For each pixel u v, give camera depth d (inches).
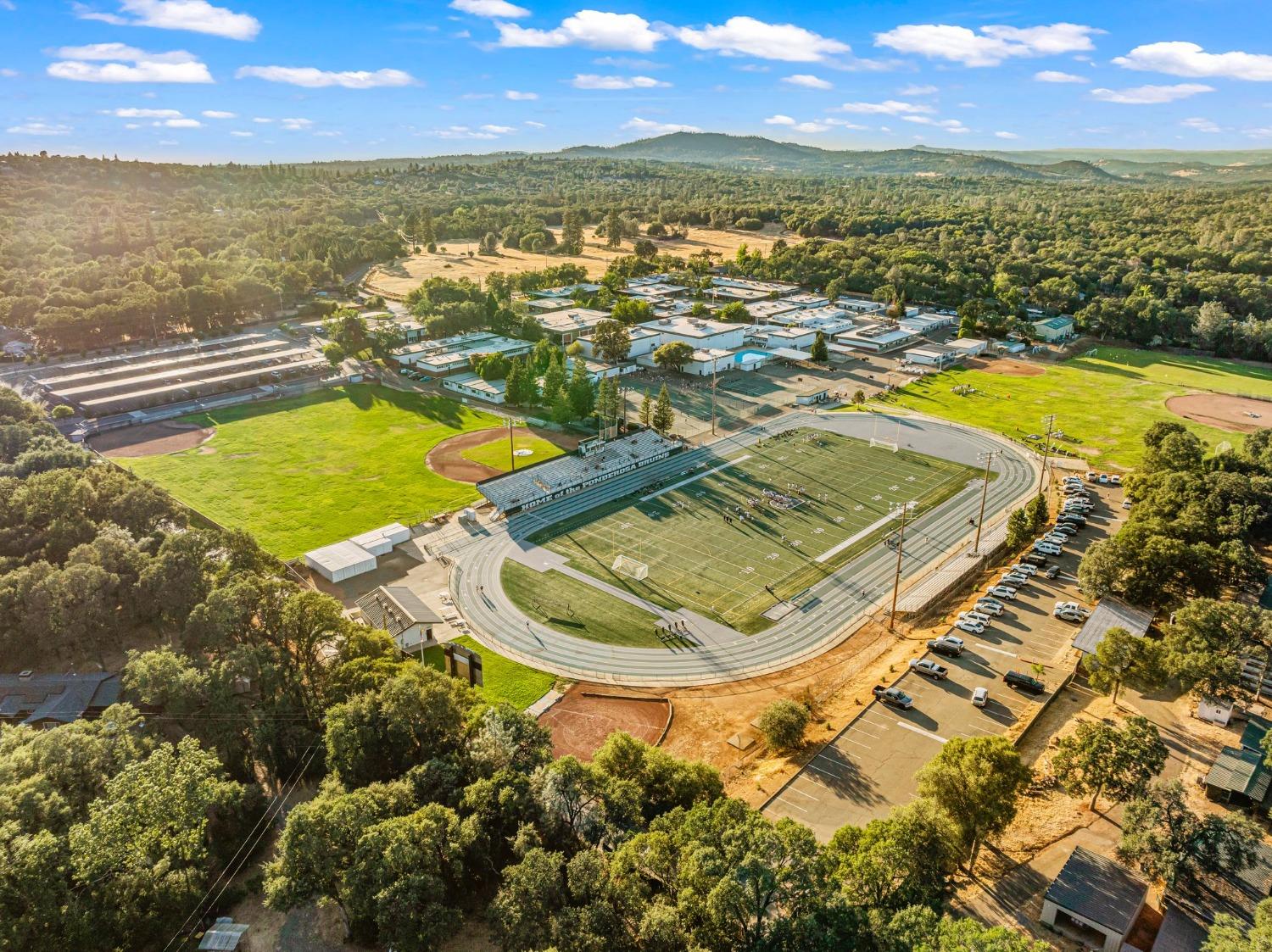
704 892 2568.9
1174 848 2925.7
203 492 7170.3
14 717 4247.0
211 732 3831.2
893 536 6501.0
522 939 2635.3
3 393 7691.9
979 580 5890.8
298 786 3814.0
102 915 2878.9
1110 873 2947.8
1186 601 5142.7
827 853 2783.0
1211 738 3964.1
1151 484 6653.5
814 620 5334.6
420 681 3737.7
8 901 2790.4
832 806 3627.0
